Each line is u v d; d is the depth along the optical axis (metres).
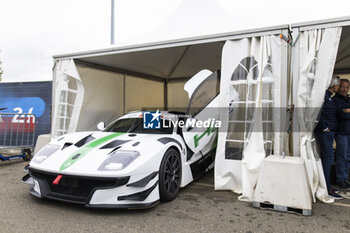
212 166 4.44
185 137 3.55
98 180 2.59
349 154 3.81
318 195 3.20
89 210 2.74
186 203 3.04
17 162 5.46
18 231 2.26
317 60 3.15
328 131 3.45
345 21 3.01
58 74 4.91
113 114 6.16
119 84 6.39
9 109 7.88
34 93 7.64
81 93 4.89
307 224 2.50
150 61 6.16
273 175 2.88
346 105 3.63
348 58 5.40
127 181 2.55
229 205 3.00
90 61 5.36
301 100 3.19
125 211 2.74
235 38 3.54
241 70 3.51
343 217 2.68
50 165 2.77
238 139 3.48
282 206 2.80
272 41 3.31
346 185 3.69
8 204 2.89
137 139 3.18
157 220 2.54
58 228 2.33
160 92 8.14
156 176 2.81
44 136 5.52
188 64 6.74
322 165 3.53
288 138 3.45
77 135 3.56
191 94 4.08
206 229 2.37
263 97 3.29
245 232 2.32
